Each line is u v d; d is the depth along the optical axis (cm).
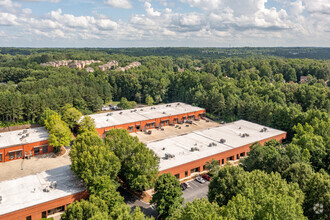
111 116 12081
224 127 10606
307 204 4581
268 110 11419
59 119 9694
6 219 4866
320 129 8606
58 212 5531
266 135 9588
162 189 5159
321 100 12500
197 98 15375
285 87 14200
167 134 11181
